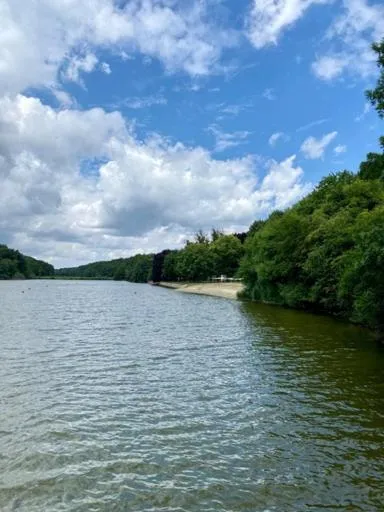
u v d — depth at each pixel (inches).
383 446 419.5
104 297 3314.5
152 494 335.9
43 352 908.0
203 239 6053.2
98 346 982.4
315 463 385.1
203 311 1931.6
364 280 967.6
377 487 343.9
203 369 743.1
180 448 418.9
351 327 1263.5
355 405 540.4
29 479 358.6
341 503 321.4
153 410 528.7
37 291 4416.8
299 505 319.6
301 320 1469.0
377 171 927.0
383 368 732.0
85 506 319.3
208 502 324.8
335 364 765.3
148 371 731.4
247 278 2780.5
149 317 1683.1
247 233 5393.7
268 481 354.6
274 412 517.7
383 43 807.7
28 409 532.1
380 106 826.2
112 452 410.0
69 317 1696.6
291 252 2021.4
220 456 401.1
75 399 573.0
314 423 480.7
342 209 1909.4
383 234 913.5
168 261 6471.5
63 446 423.2
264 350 904.9
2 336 1138.0
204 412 520.4
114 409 532.7
